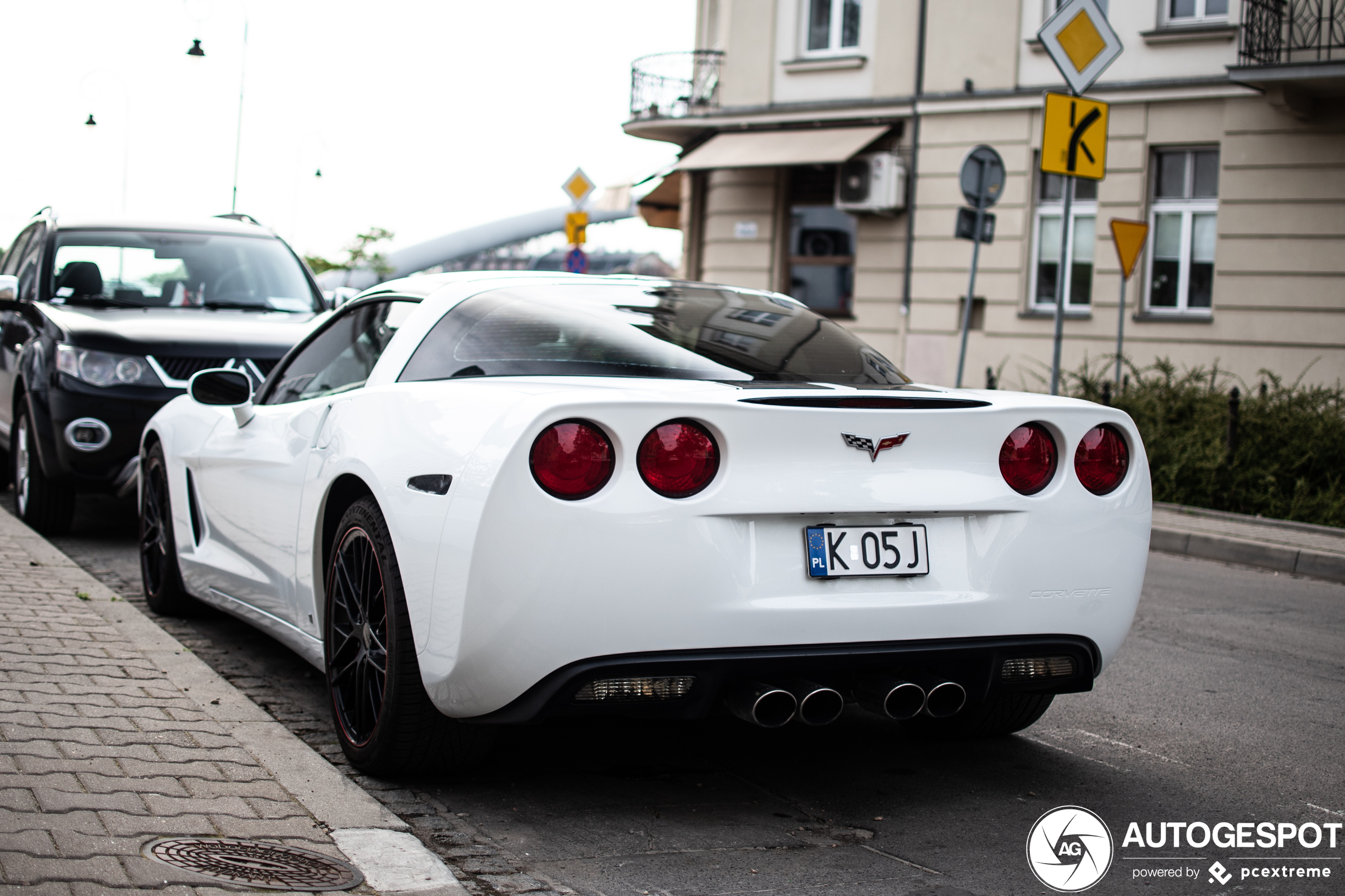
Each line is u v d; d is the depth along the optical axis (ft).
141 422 22.84
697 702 10.01
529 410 9.70
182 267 27.25
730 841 10.24
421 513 10.27
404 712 10.62
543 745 12.68
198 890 7.94
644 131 70.54
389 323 13.26
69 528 24.49
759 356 12.00
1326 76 48.49
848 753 12.91
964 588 10.59
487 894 8.83
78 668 12.97
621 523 9.55
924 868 9.80
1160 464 35.81
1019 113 59.00
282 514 13.37
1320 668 17.88
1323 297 51.78
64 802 9.19
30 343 24.32
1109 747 13.52
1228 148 53.67
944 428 10.55
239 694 12.68
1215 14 55.01
